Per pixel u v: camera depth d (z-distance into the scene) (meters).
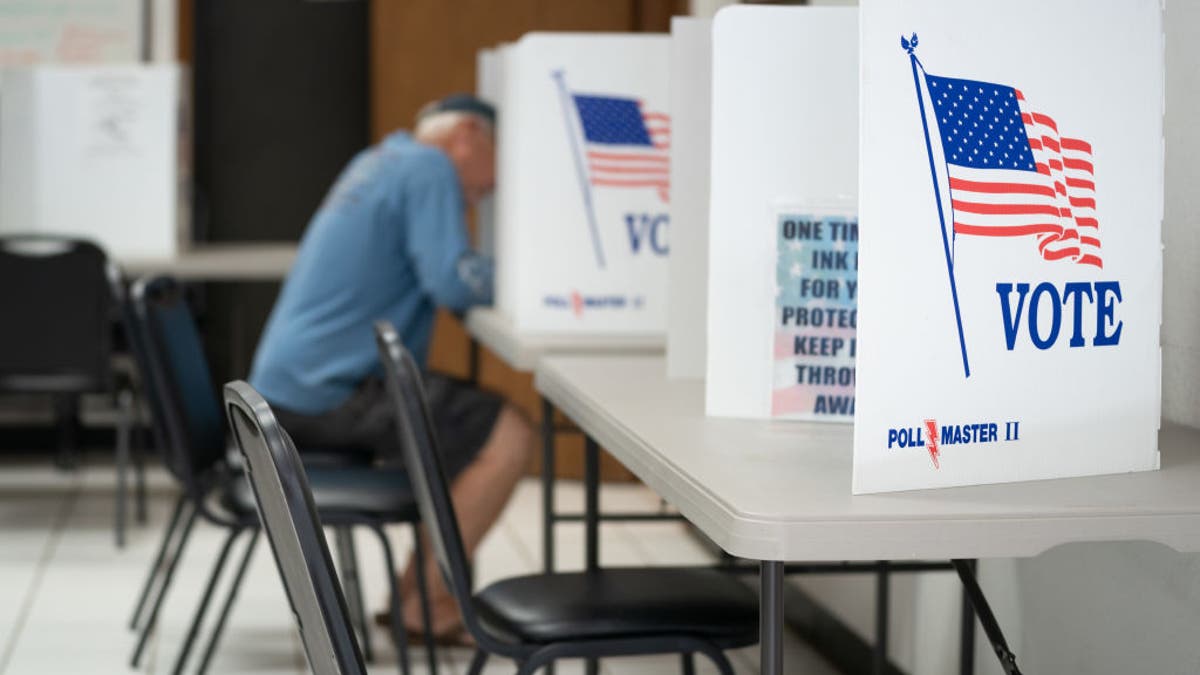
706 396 5.40
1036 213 4.11
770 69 5.35
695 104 6.37
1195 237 5.25
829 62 5.34
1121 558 5.66
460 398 9.54
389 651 9.56
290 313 9.69
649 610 5.70
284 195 17.25
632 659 9.45
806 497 3.88
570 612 5.68
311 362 9.55
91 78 14.74
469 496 9.40
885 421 3.93
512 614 5.72
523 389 15.44
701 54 6.34
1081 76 4.19
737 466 4.35
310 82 17.19
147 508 13.86
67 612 10.40
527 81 8.12
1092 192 4.21
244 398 3.56
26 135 14.70
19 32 16.39
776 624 3.72
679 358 6.45
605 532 12.95
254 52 17.06
